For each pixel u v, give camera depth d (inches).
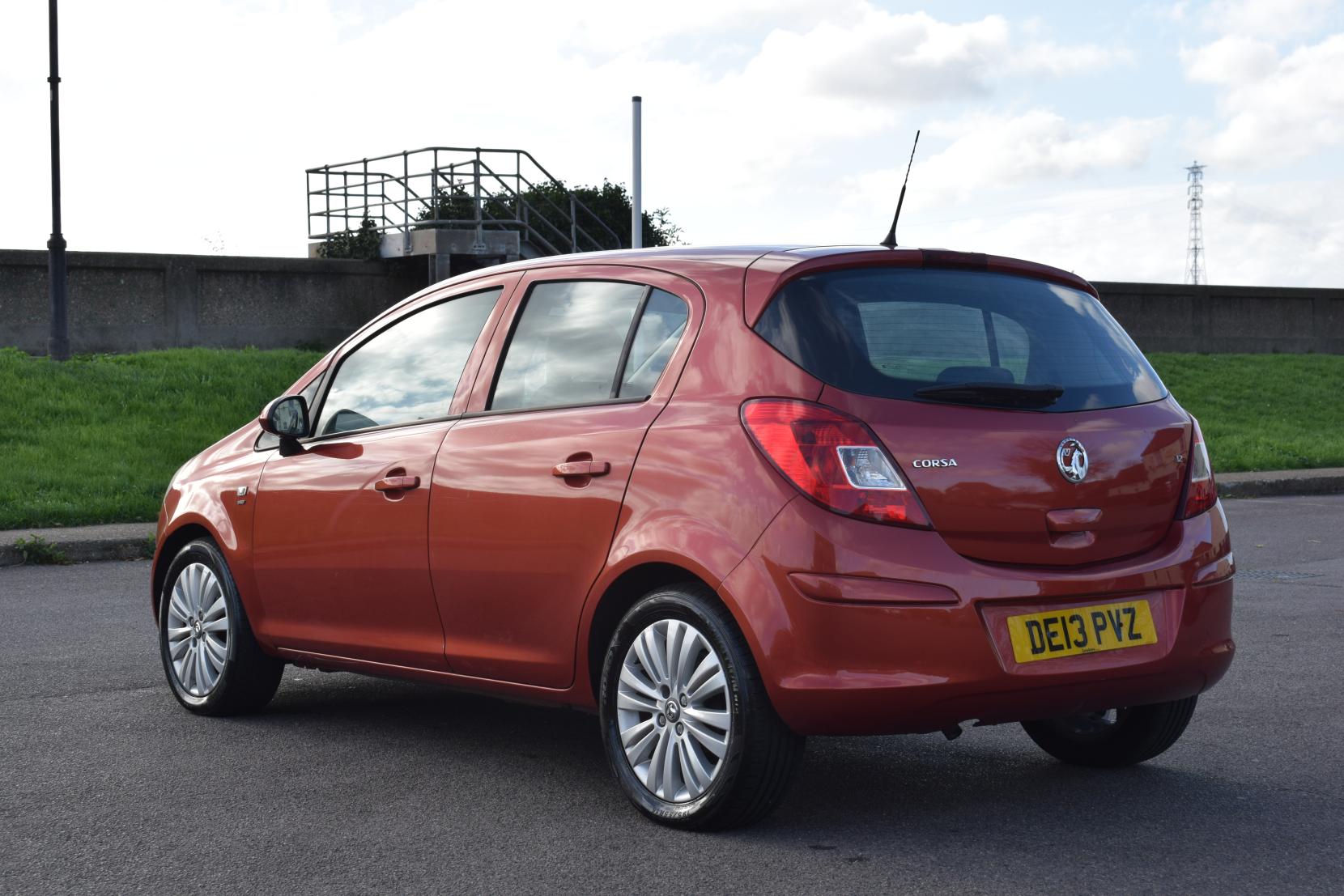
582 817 173.9
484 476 189.5
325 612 215.6
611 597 174.9
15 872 154.3
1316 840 162.1
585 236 1096.8
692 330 173.9
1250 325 1197.7
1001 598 157.2
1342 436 851.4
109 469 553.6
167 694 250.2
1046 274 183.5
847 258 170.4
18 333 787.4
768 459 159.6
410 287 946.1
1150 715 189.2
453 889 147.6
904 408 159.9
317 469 217.2
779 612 155.6
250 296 870.4
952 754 207.3
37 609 344.2
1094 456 167.0
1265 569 402.0
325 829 169.5
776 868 152.8
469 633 193.3
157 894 147.1
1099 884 147.1
